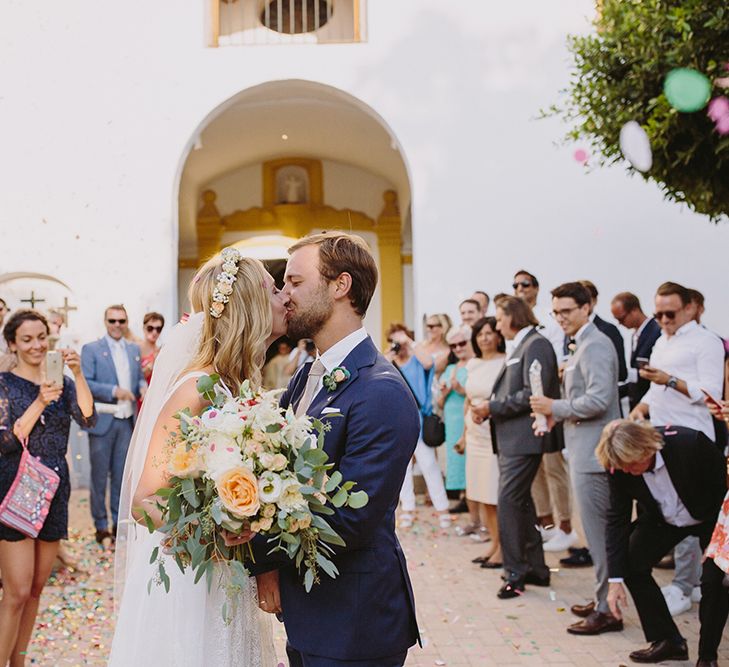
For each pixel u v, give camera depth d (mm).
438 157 9852
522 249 9742
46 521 3889
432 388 8156
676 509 4086
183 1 9922
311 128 12906
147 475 2332
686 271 9625
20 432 3732
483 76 9891
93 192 9750
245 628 2436
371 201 14820
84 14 9883
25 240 9695
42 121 9789
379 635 2277
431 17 9953
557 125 9805
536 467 5484
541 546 5762
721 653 4211
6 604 3695
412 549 7066
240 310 2516
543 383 5285
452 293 9727
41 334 3994
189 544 2135
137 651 2391
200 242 14781
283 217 14734
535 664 4270
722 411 4023
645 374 5184
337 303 2430
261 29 11234
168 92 9867
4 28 9836
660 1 4859
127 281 9688
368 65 9945
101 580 6059
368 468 2219
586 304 4938
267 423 2104
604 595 4727
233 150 13516
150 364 7867
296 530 2107
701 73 4566
